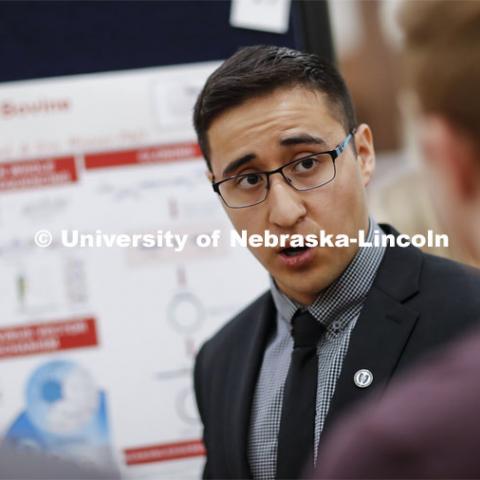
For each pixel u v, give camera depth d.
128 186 3.02
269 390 1.86
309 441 1.66
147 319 3.01
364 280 1.74
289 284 1.72
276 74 1.66
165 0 3.04
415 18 0.83
